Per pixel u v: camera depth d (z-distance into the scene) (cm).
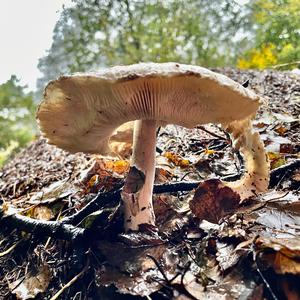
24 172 42
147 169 16
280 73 61
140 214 16
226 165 23
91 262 16
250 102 14
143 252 15
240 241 14
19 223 19
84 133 17
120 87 13
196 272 14
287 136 28
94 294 15
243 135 17
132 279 14
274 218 16
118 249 16
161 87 13
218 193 16
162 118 15
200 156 25
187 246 15
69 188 25
